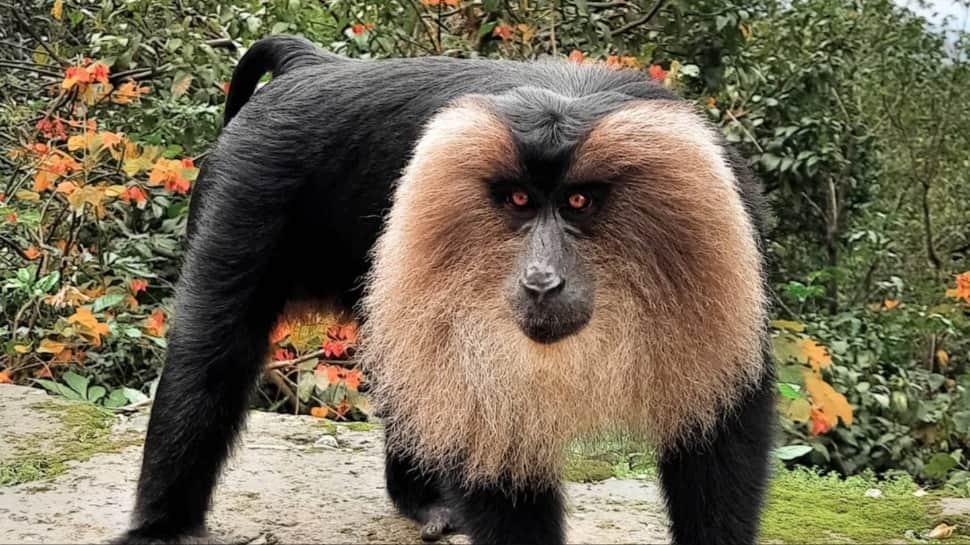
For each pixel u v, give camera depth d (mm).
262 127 3564
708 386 2799
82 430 4680
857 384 5988
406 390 2852
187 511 3539
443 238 2752
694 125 2797
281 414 5234
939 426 6055
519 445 2803
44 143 6516
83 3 7180
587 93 2961
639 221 2723
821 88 7199
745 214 2846
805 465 5672
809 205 7699
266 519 3824
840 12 8141
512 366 2742
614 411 2773
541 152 2662
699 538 3070
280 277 3621
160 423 3512
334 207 3488
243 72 4152
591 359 2744
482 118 2730
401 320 2801
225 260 3516
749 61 6984
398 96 3381
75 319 5094
